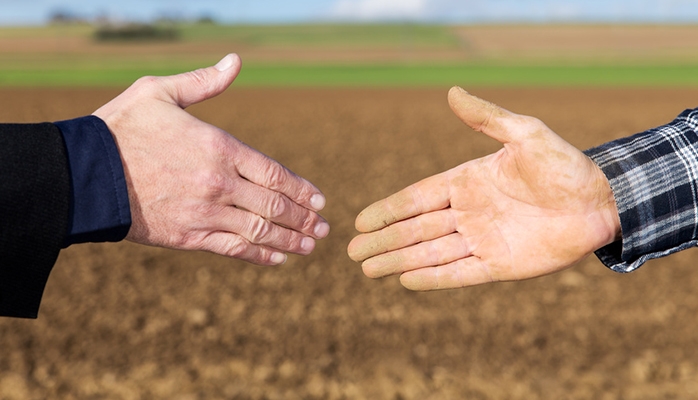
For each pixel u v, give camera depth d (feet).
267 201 4.75
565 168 4.75
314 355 15.75
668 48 205.67
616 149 4.87
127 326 17.39
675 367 14.90
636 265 4.84
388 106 78.43
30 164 3.61
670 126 4.94
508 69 149.59
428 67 159.84
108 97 87.30
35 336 16.63
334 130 57.67
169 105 4.51
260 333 17.02
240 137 53.11
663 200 4.70
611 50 203.51
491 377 14.55
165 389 14.17
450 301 19.04
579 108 73.56
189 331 17.15
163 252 23.58
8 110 70.23
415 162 42.45
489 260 5.16
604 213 4.91
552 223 4.98
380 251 5.29
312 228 5.07
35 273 3.63
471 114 4.96
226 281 20.83
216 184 4.50
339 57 201.46
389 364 15.23
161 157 4.36
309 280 20.90
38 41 254.68
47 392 14.02
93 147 3.96
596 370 14.92
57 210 3.65
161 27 281.13
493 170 5.13
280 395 13.82
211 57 204.44
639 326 17.33
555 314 18.12
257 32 284.61
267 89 107.04
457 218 5.24
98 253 23.39
